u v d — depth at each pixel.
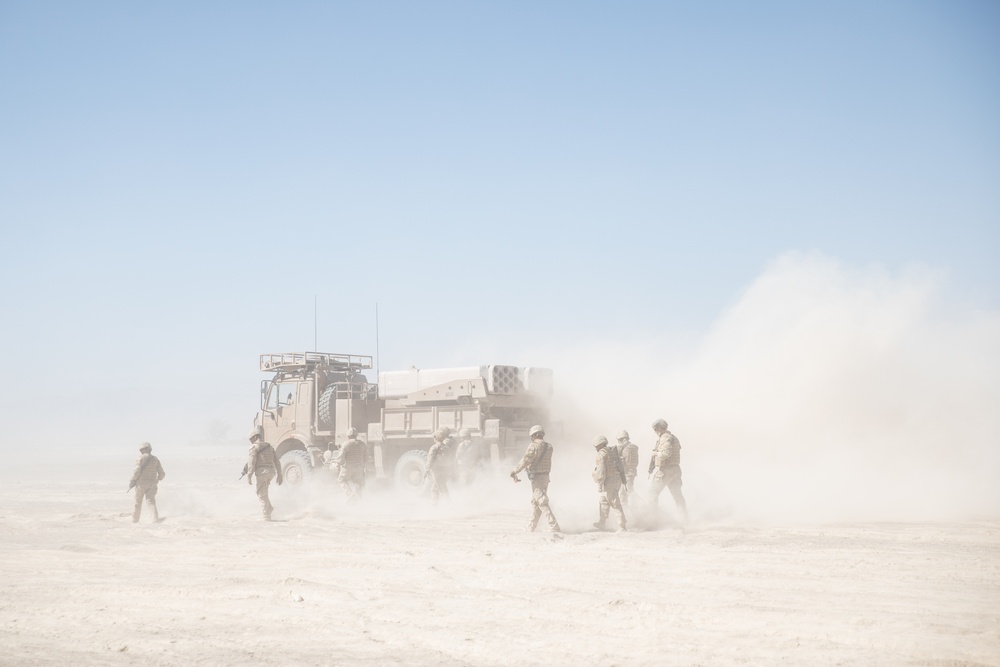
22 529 17.52
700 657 7.35
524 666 7.23
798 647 7.57
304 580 11.08
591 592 10.12
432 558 12.91
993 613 8.73
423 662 7.38
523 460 15.83
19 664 7.41
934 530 15.01
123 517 20.05
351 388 27.11
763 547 13.35
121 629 8.71
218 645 8.02
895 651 7.37
